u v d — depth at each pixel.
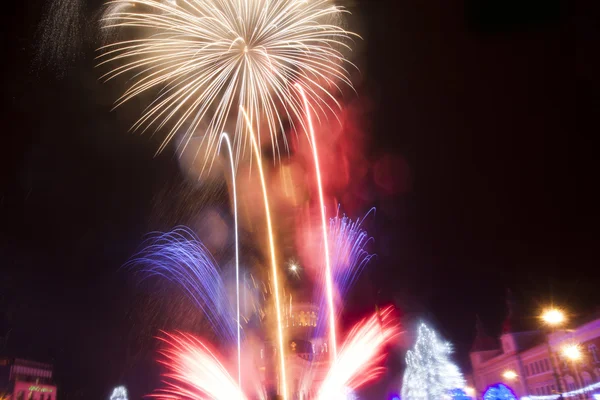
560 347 38.47
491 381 75.56
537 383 59.78
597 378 39.38
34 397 57.56
